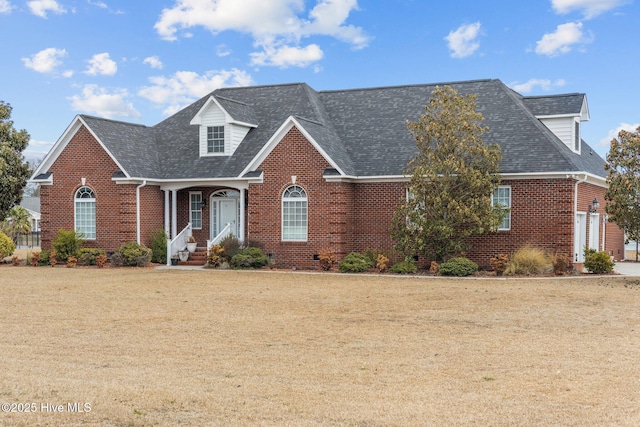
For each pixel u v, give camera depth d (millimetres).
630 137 25172
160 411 8898
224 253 30812
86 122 33031
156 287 23156
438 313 17266
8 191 38156
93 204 33500
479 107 32062
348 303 19125
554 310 17625
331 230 29516
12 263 34562
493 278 25859
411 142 31250
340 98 36156
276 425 8391
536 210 27844
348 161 30875
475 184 26234
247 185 32000
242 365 11602
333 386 10219
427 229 27000
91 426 8297
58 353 12484
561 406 9164
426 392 9883
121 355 12359
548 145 28453
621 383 10328
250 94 37438
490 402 9359
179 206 35125
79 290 22250
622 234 40344
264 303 19156
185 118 37562
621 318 16391
